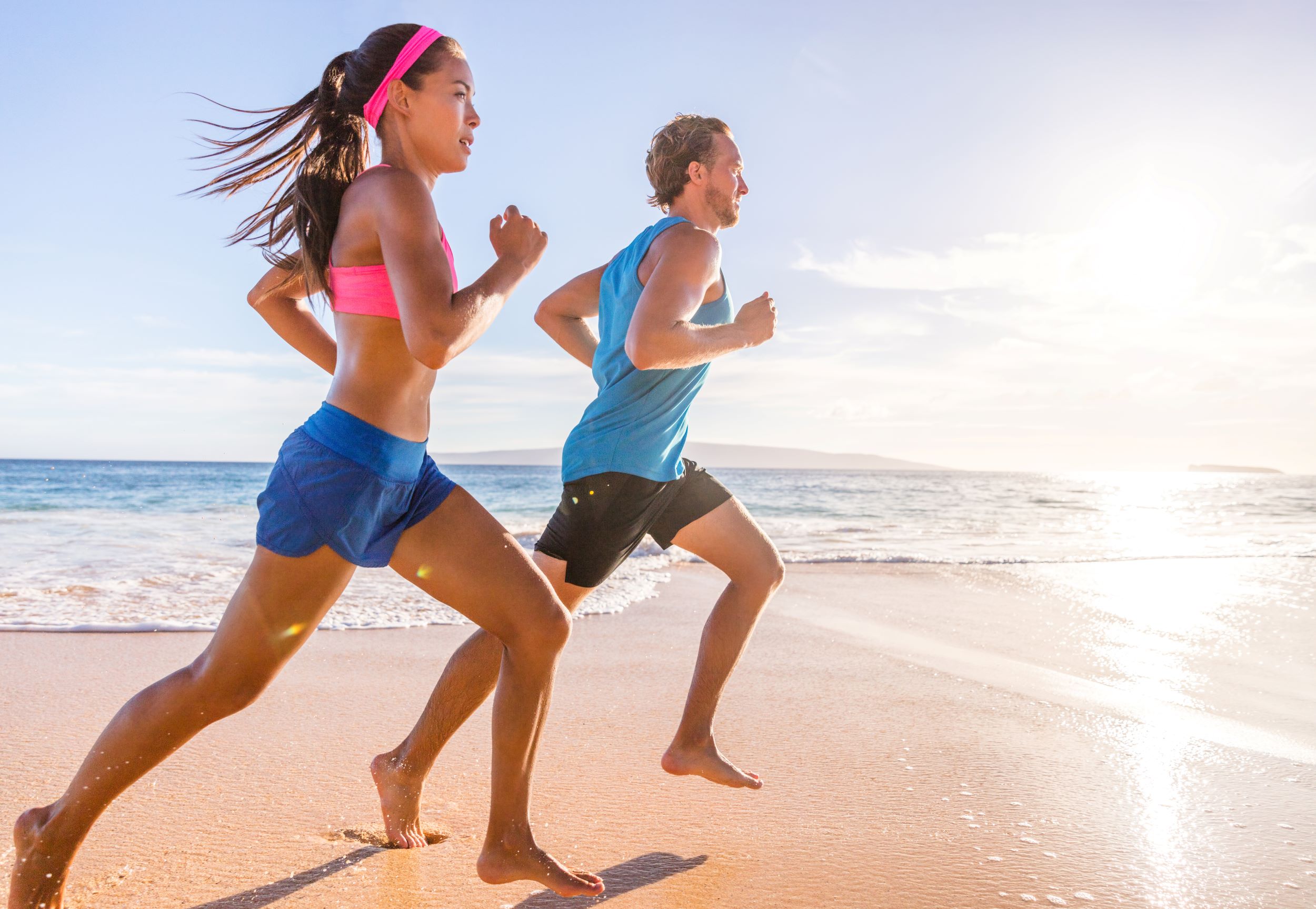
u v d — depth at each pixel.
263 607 1.58
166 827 2.12
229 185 1.87
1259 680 3.84
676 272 1.96
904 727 3.08
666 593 6.58
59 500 24.20
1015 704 3.38
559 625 1.69
